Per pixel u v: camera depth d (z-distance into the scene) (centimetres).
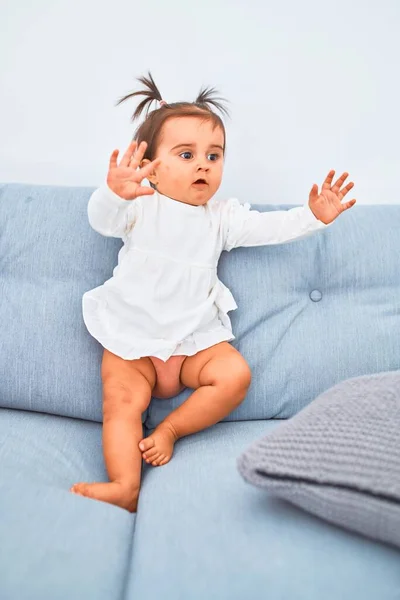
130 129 164
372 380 99
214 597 74
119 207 114
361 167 171
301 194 171
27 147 166
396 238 140
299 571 76
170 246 127
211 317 130
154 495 98
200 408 119
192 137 126
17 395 127
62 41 161
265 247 138
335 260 138
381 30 163
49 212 136
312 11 162
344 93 166
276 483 84
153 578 78
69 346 128
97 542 83
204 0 160
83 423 128
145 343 123
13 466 101
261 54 163
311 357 131
